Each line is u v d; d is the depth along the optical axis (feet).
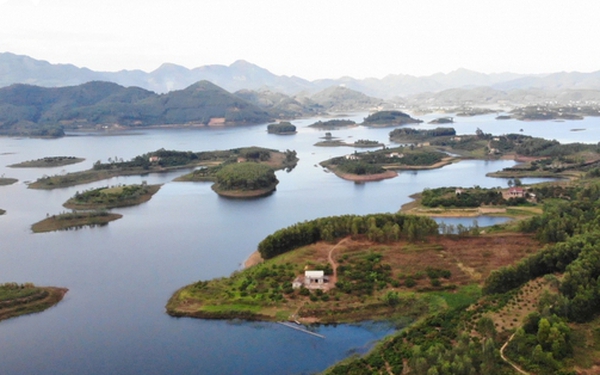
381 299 530.68
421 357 379.35
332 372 406.21
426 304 518.37
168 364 437.99
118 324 512.22
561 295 444.14
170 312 533.55
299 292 549.13
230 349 458.09
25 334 495.41
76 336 489.26
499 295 499.51
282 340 469.98
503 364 378.12
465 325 444.14
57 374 427.33
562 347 381.19
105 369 433.07
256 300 540.11
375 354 428.97
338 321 498.28
